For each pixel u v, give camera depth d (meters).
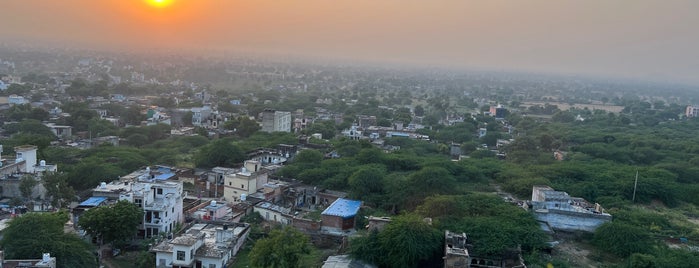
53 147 131.12
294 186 110.38
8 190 93.88
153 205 82.62
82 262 67.75
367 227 83.19
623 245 78.94
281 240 67.31
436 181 101.38
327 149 148.50
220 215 90.06
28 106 191.00
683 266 71.12
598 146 171.75
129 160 118.88
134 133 164.12
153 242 77.81
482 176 125.38
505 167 134.88
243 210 94.06
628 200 113.31
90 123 175.50
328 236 85.56
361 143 150.38
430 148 170.12
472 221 80.25
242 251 80.69
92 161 111.12
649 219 96.38
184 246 70.44
